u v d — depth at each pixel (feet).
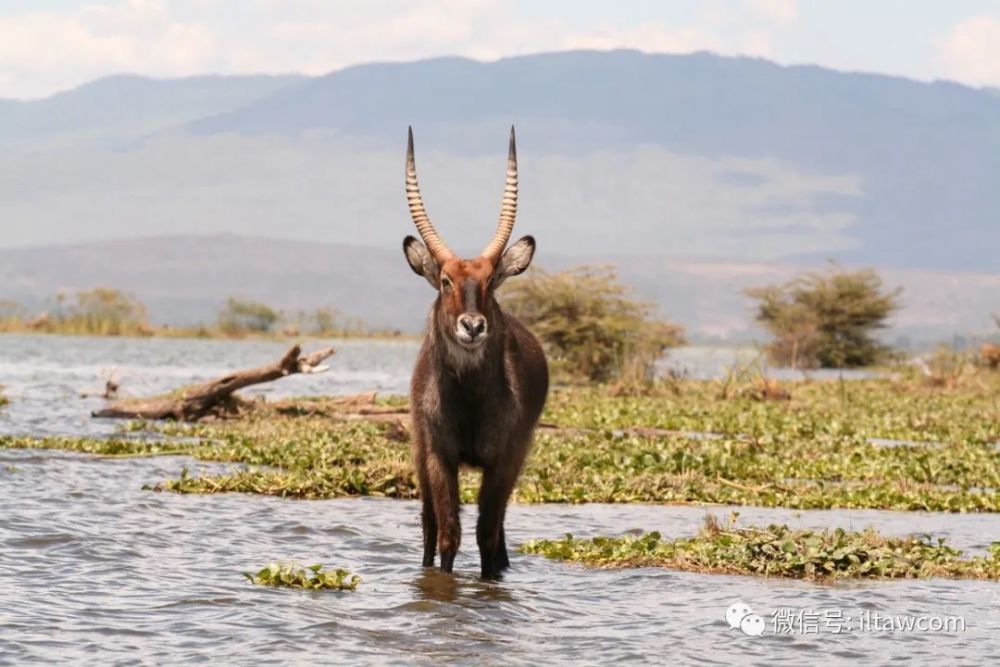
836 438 330.34
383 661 123.44
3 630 128.26
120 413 335.88
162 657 122.42
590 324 549.13
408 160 156.46
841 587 157.58
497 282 154.10
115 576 153.48
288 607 140.77
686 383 513.45
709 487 239.71
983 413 431.84
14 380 524.52
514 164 156.87
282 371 330.75
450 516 153.48
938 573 164.45
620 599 150.51
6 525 178.81
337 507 209.77
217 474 238.07
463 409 151.94
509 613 142.31
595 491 231.09
